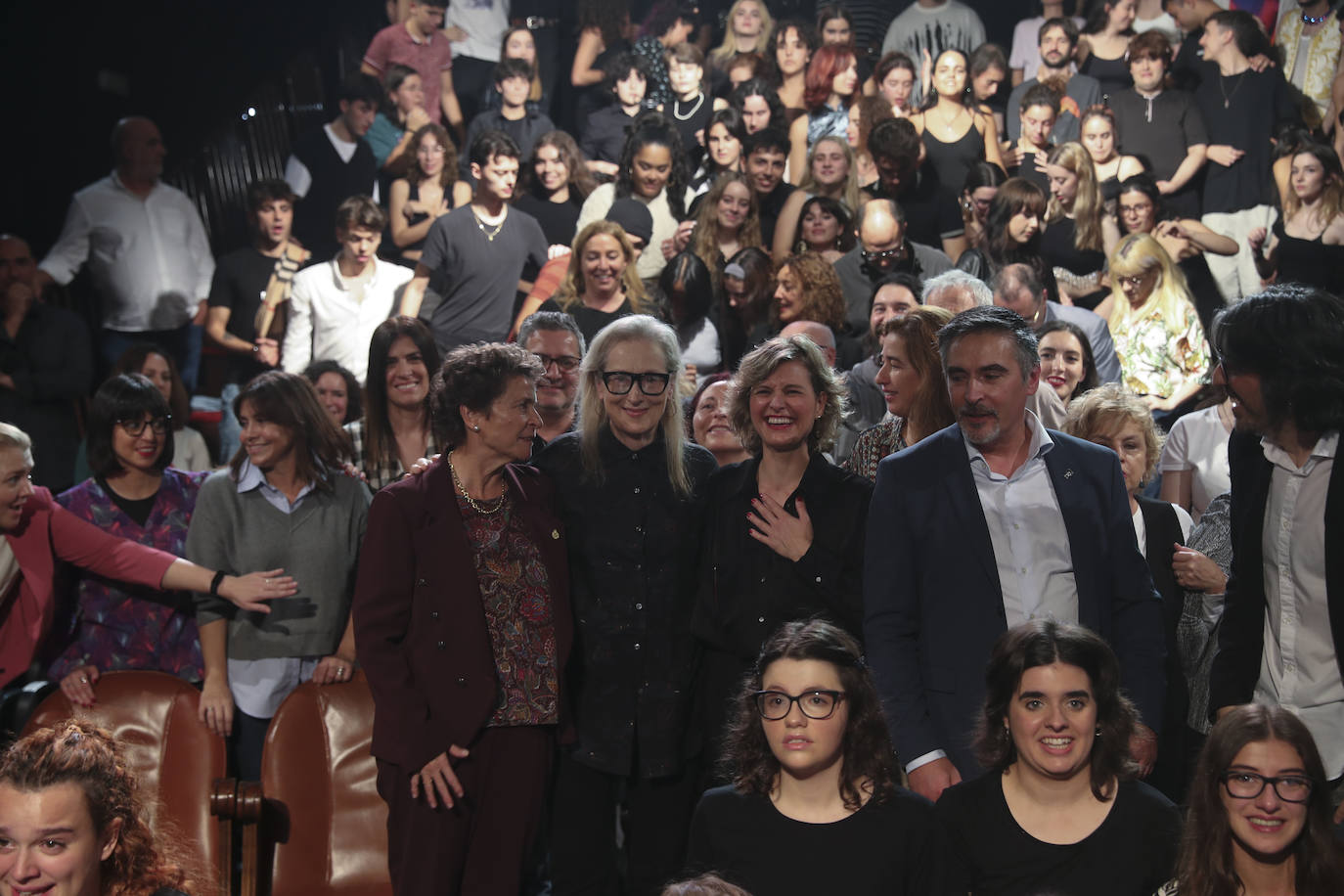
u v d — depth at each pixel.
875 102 5.94
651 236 5.60
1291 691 2.30
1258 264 5.69
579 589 2.56
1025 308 4.26
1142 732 2.20
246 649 3.00
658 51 6.45
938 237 5.80
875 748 2.07
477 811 2.45
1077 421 3.08
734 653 2.52
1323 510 2.23
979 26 6.35
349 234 5.58
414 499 2.47
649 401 2.52
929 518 2.32
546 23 6.82
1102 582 2.30
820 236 5.23
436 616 2.44
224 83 7.37
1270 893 1.95
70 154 7.07
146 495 3.19
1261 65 5.75
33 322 5.20
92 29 6.99
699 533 2.58
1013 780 2.08
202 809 2.87
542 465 2.62
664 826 2.57
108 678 2.98
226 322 5.88
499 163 5.48
